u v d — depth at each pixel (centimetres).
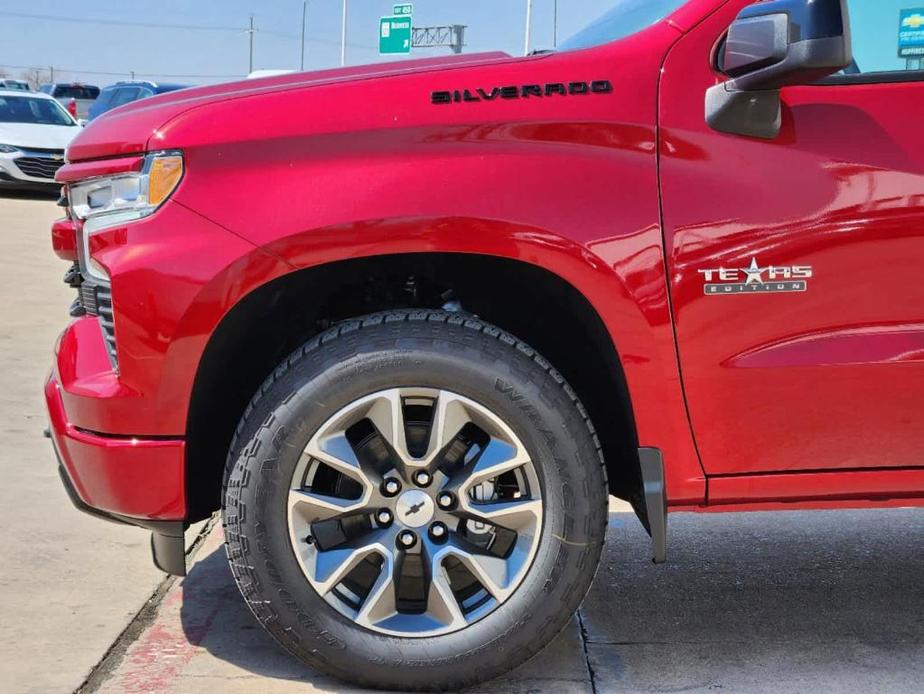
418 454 235
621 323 224
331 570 229
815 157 226
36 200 1466
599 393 263
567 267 222
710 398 228
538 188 222
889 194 225
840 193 225
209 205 222
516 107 226
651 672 254
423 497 231
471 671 231
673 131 227
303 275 231
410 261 241
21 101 1535
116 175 231
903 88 231
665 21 237
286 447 225
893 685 247
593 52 233
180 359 223
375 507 232
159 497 229
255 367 257
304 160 224
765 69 212
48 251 1033
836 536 365
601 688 244
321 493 230
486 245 221
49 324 700
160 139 225
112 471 228
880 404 229
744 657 264
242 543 227
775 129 226
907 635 278
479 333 229
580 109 227
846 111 229
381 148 224
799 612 295
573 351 263
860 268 226
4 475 400
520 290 256
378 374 225
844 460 232
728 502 235
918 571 329
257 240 220
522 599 230
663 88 229
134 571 315
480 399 227
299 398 225
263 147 225
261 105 229
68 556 324
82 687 241
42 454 429
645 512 237
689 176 225
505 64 232
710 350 226
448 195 220
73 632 270
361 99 227
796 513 393
